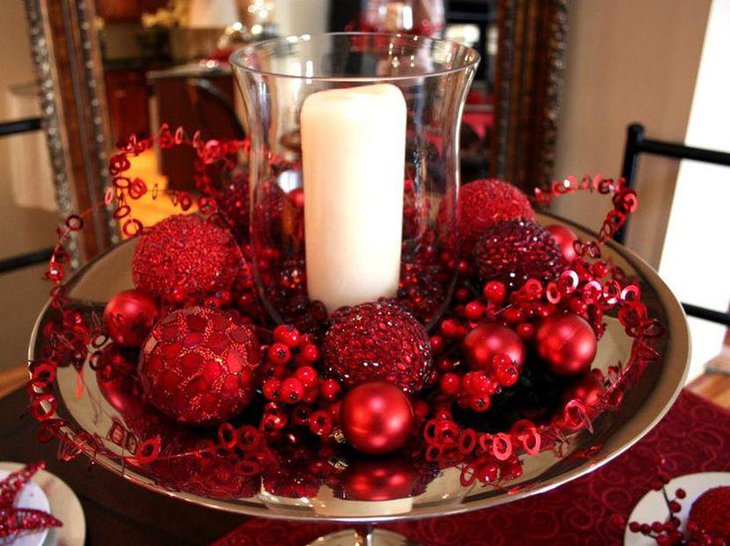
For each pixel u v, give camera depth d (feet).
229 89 4.18
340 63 1.80
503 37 4.15
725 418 2.52
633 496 2.20
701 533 1.80
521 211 1.98
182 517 2.12
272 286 1.74
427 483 1.31
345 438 1.41
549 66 4.03
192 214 1.96
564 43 3.95
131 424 1.50
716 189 3.92
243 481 1.32
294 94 1.54
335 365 1.45
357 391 1.36
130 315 1.67
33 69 4.06
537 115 4.20
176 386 1.38
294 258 1.73
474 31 4.26
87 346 1.76
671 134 3.70
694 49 3.47
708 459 2.34
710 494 1.89
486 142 4.46
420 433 1.47
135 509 2.13
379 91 1.55
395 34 1.76
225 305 1.77
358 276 1.69
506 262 1.70
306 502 1.26
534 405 1.57
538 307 1.63
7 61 4.02
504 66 4.21
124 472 1.33
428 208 1.69
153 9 3.95
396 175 1.61
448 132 1.62
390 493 1.28
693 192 3.81
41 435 1.44
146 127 4.15
